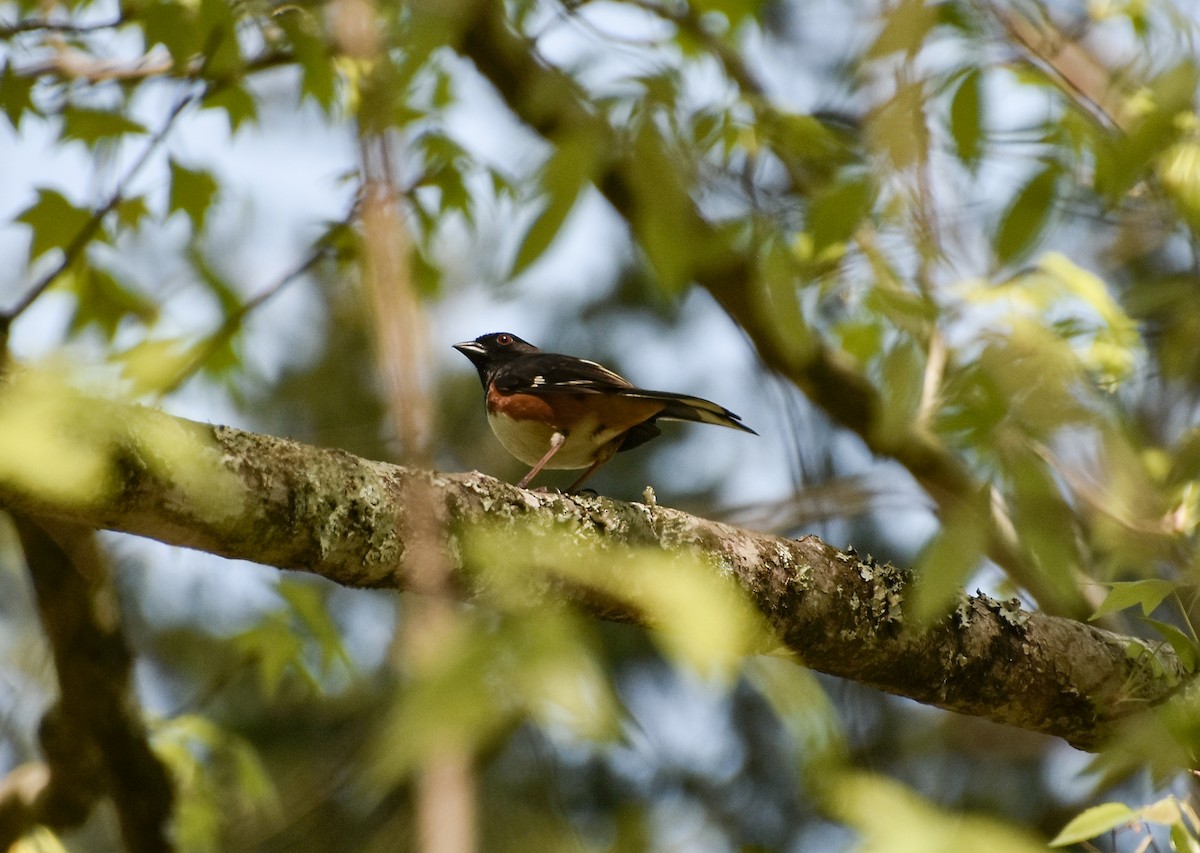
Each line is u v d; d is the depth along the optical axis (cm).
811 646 630
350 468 513
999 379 443
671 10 648
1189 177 506
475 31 592
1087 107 517
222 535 471
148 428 445
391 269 262
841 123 614
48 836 809
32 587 833
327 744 1215
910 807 247
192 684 1325
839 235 442
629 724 226
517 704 219
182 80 783
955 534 395
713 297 684
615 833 508
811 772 254
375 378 1401
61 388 293
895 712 1215
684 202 417
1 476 269
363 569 510
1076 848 618
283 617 871
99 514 434
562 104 412
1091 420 460
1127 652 686
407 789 859
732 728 940
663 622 262
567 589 301
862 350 755
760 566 616
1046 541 427
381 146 273
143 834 893
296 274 803
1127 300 573
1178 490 550
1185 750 475
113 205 742
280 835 1093
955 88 432
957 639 653
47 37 802
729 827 905
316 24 686
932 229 440
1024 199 456
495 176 811
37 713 1099
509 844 776
